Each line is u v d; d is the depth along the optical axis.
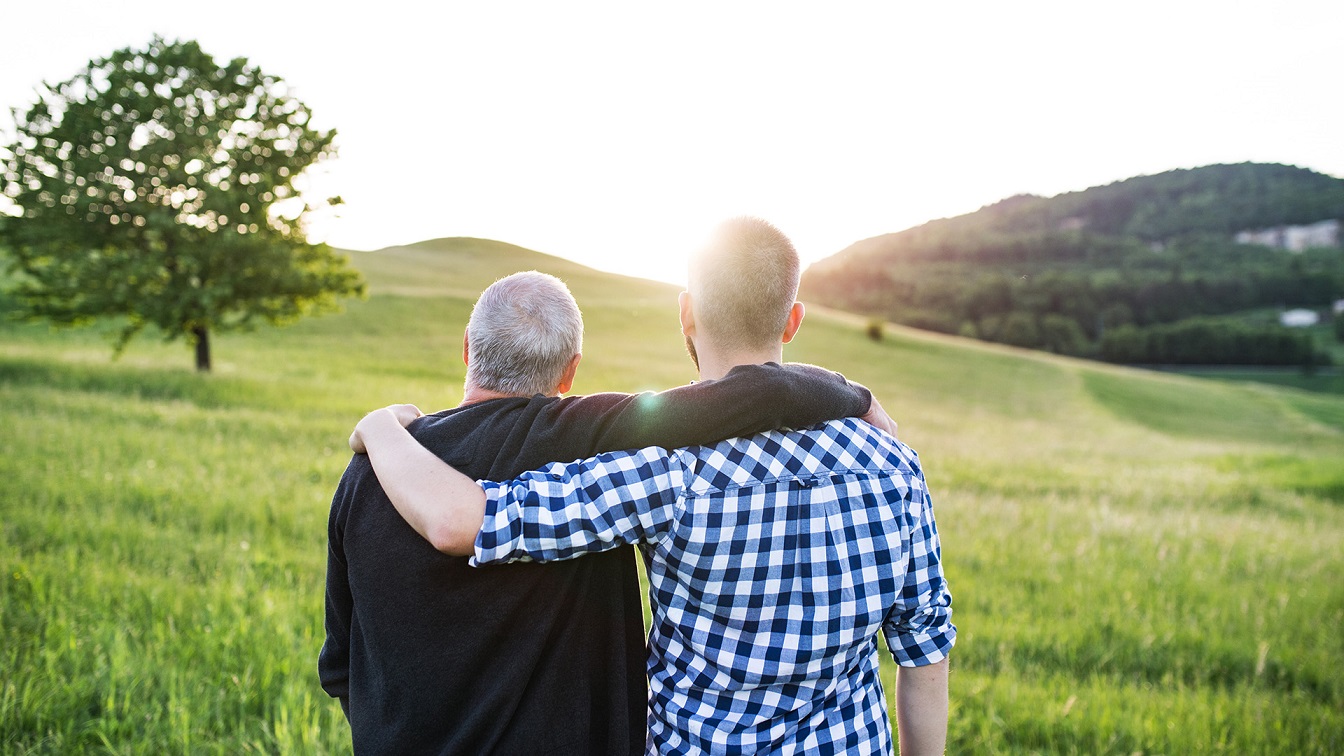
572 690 1.53
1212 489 13.69
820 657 1.48
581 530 1.39
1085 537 8.07
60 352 23.03
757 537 1.46
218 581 4.48
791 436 1.52
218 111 20.36
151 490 6.48
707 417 1.45
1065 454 20.84
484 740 1.48
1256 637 5.02
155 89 19.97
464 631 1.46
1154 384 47.44
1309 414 41.38
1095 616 5.20
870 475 1.54
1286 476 15.69
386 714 1.49
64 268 18.92
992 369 45.38
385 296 40.94
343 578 1.60
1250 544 8.36
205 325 20.19
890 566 1.52
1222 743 3.41
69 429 8.98
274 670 3.41
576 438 1.50
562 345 1.66
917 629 1.61
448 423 1.56
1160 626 5.07
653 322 44.97
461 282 57.00
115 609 3.92
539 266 69.56
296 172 21.16
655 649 1.60
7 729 2.78
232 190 19.55
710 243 1.61
